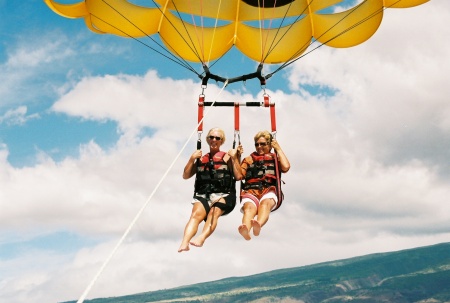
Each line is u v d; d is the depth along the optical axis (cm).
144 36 1263
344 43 1290
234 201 945
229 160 954
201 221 919
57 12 1124
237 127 1012
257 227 869
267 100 1030
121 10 1221
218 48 1316
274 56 1331
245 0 1318
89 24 1222
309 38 1334
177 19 1297
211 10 1316
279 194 951
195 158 945
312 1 1305
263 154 983
